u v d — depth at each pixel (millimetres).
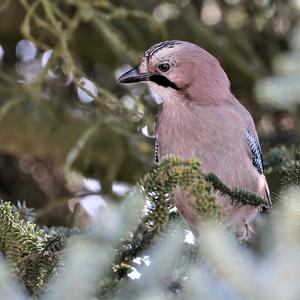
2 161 13750
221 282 4059
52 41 13516
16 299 4453
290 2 13312
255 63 13305
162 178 6039
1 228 6574
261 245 4801
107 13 13414
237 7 13773
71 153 10945
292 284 3848
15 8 13359
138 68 9594
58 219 12836
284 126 13484
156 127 9641
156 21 11695
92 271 4332
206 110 9031
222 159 8906
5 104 11844
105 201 12344
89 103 13383
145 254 5965
